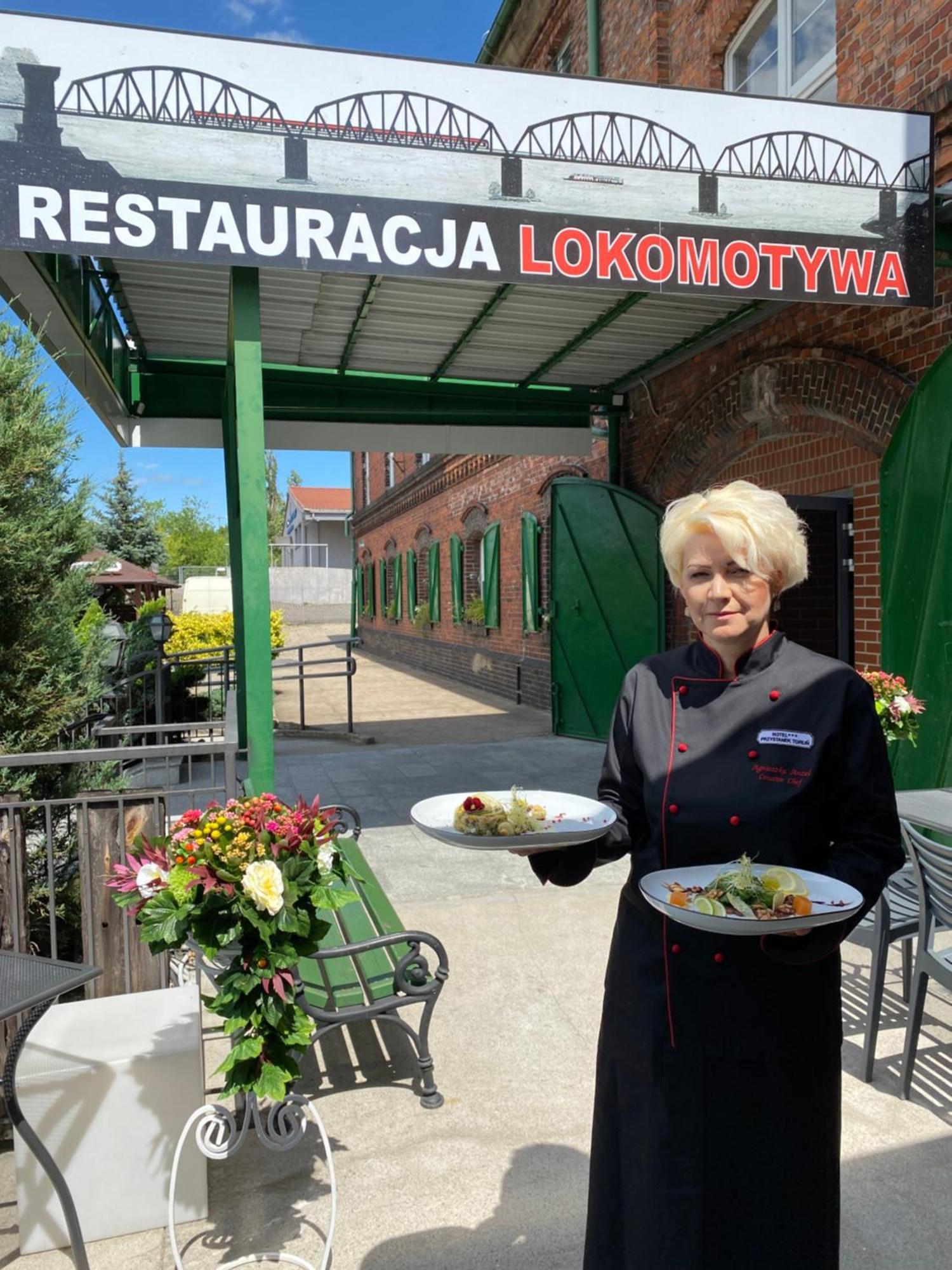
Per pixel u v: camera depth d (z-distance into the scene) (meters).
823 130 4.83
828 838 1.64
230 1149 2.32
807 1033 1.58
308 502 51.41
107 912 2.95
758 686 1.66
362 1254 2.31
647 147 4.64
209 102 4.10
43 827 3.58
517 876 5.29
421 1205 2.50
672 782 1.68
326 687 16.83
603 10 9.16
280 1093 2.23
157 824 2.95
